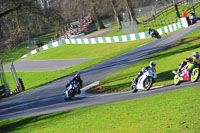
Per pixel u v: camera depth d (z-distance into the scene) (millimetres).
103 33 177375
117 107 28906
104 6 182625
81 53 134625
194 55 31375
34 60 150375
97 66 87312
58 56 143000
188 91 27406
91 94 47562
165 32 118375
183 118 18828
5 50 187375
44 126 28656
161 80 42875
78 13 194625
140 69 59875
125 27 138875
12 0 41344
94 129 22203
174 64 53281
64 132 23438
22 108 49906
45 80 92688
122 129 20188
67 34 194125
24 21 51031
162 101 25922
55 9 47500
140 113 23625
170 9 162625
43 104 48844
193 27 100562
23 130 29469
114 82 53531
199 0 158750
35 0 43125
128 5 165125
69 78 78562
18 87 79938
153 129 18250
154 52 78875
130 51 98438
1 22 49875
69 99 45281
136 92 37625
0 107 58188
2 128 34250
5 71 137625
